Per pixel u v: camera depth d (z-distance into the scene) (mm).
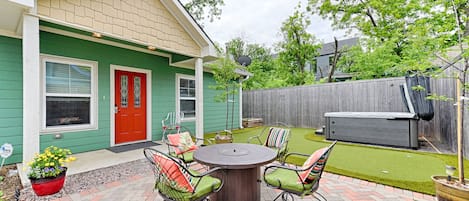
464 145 4316
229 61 6488
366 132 5703
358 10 10359
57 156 2857
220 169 2271
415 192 2795
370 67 10141
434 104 5902
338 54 12758
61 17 3432
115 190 2918
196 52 5688
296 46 12977
